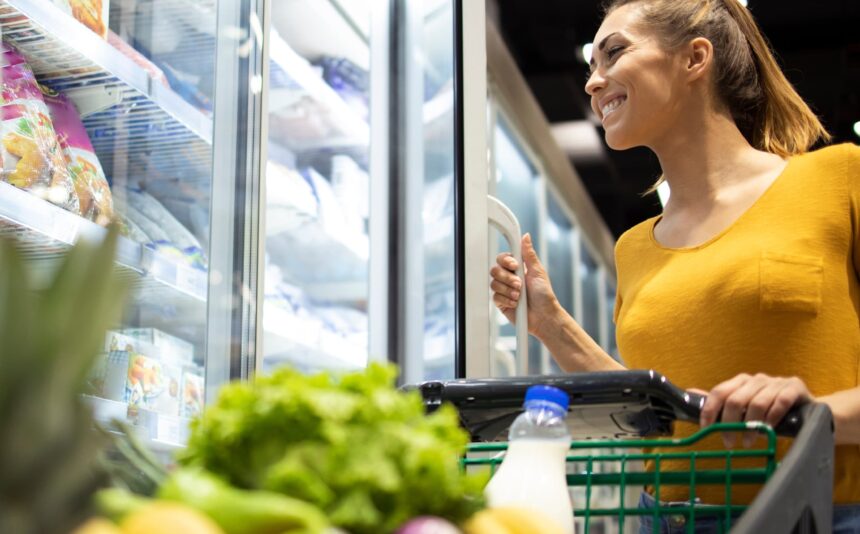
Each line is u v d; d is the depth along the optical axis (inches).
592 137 208.8
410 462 20.8
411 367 136.4
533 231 175.2
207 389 75.0
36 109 70.1
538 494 30.2
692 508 34.3
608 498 144.9
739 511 35.0
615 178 220.8
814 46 179.5
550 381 39.6
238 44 80.1
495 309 110.9
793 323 51.6
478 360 74.1
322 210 124.3
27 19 68.5
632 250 61.8
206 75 83.4
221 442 21.5
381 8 140.0
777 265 52.1
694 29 60.8
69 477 16.4
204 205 85.0
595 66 64.5
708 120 60.3
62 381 16.5
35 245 73.5
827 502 29.8
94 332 17.1
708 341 53.4
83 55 69.4
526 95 163.9
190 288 76.4
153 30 85.5
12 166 66.7
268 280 125.4
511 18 179.6
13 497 15.9
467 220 75.8
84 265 17.3
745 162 58.7
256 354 77.4
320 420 21.2
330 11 134.6
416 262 138.6
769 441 33.3
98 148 84.2
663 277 57.0
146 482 23.3
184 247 84.4
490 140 145.2
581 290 213.3
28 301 16.5
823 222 52.9
